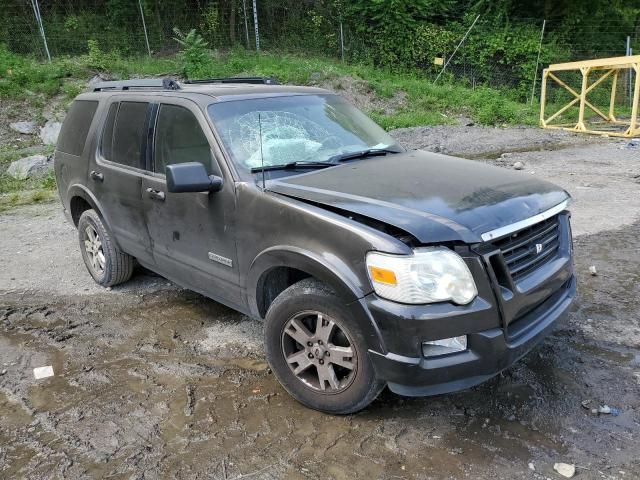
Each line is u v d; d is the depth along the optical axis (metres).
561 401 3.31
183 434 3.15
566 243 3.51
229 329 4.44
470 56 22.61
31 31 18.91
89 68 16.62
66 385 3.71
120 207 4.71
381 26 22.73
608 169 10.25
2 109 14.30
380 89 18.52
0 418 3.37
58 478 2.84
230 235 3.59
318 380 3.26
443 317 2.72
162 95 4.35
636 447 2.90
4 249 6.75
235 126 3.84
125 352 4.13
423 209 2.95
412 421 3.18
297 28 23.03
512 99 21.94
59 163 5.66
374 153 4.09
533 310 3.21
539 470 2.76
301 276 3.58
